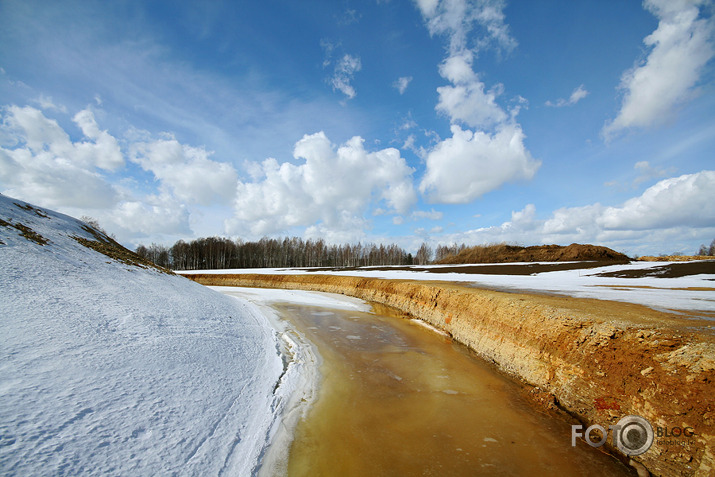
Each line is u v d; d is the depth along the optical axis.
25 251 12.84
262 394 9.14
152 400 6.73
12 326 7.48
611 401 7.69
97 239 23.27
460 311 17.78
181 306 14.52
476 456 7.01
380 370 12.33
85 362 7.07
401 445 7.39
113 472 4.69
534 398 9.77
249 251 91.25
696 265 29.11
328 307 27.39
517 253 59.53
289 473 6.29
